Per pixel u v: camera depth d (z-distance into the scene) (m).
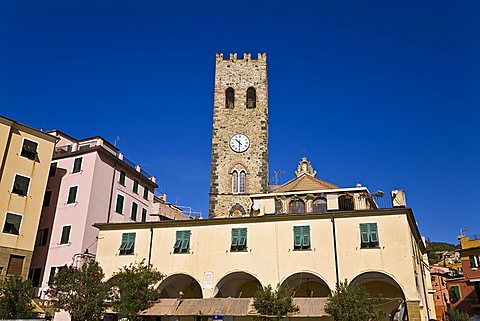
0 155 40.78
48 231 46.22
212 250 37.12
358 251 34.16
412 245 35.41
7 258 39.44
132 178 54.12
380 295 34.78
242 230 37.25
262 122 56.16
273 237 36.34
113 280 36.03
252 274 35.47
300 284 38.47
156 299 35.19
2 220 39.88
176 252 37.75
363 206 43.56
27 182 42.75
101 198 47.44
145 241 38.94
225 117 56.94
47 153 45.34
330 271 34.16
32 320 27.69
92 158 47.59
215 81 59.22
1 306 30.08
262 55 60.28
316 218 36.09
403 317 31.52
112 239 39.81
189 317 37.06
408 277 32.50
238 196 52.38
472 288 64.81
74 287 33.19
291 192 45.12
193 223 38.41
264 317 31.36
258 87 58.38
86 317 32.81
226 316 35.09
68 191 47.34
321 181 51.94
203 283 36.09
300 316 31.33
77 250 43.50
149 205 57.09
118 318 35.16
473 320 62.38
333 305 30.38
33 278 44.53
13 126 42.84
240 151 54.81
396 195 38.97
